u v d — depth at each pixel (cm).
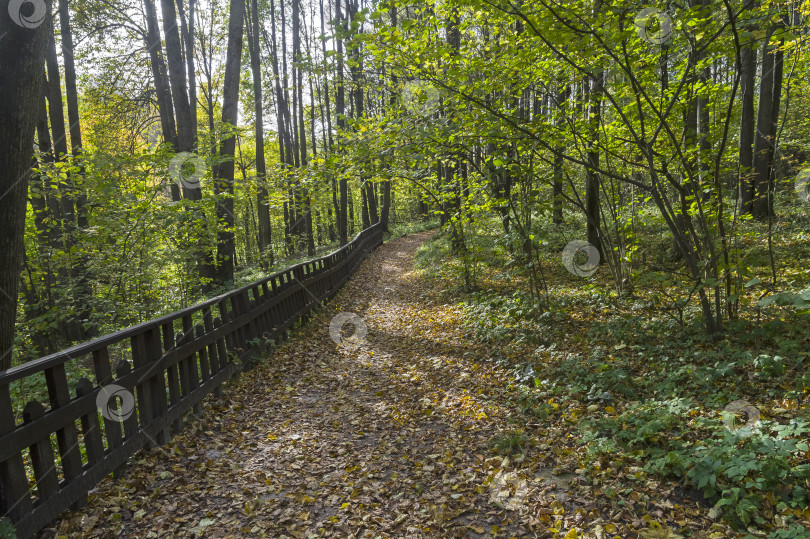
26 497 275
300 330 884
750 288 646
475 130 565
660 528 270
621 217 759
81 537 294
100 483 351
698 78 571
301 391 586
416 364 665
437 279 1328
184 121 1123
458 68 547
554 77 627
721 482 291
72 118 1266
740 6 458
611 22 427
